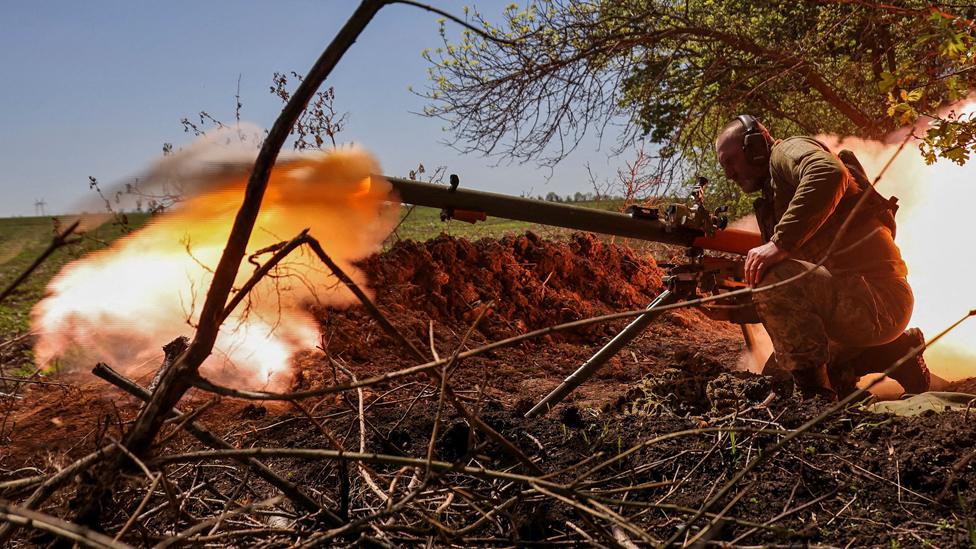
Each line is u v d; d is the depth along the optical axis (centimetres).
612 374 484
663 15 804
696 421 285
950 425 256
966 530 211
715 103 857
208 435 196
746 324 436
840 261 349
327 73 172
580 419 287
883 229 355
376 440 275
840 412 272
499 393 423
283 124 171
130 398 386
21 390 416
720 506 227
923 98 514
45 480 171
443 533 192
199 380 171
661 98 866
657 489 239
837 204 329
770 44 818
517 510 227
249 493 247
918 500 228
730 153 365
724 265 364
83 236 165
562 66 789
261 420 336
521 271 601
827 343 337
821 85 805
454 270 566
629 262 705
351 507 233
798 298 334
